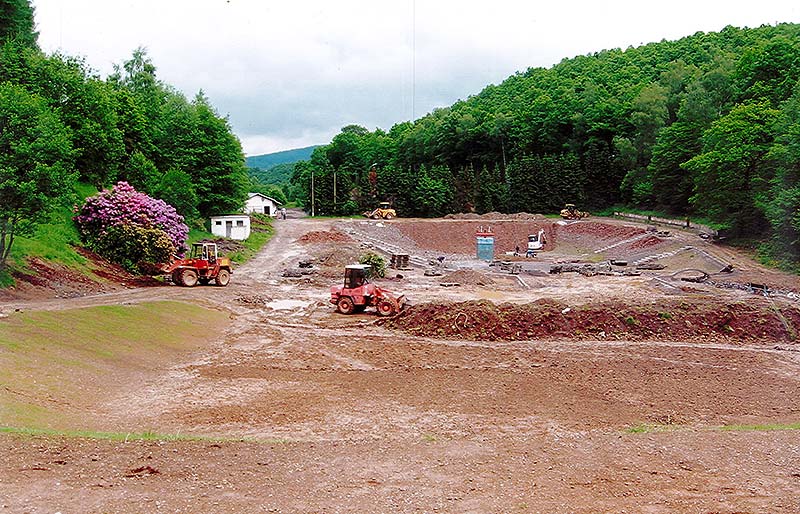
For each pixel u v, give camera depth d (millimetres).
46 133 24312
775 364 21094
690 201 60281
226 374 18531
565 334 25219
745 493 9641
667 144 69562
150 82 69250
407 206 85562
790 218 40719
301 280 39062
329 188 86750
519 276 43281
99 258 34031
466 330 25188
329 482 9695
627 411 15656
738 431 13164
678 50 115938
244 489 9195
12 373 14945
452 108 142875
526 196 84875
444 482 9859
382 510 8633
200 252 36719
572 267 46688
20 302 23328
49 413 13078
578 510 8828
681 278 39719
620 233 62656
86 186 42562
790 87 54188
